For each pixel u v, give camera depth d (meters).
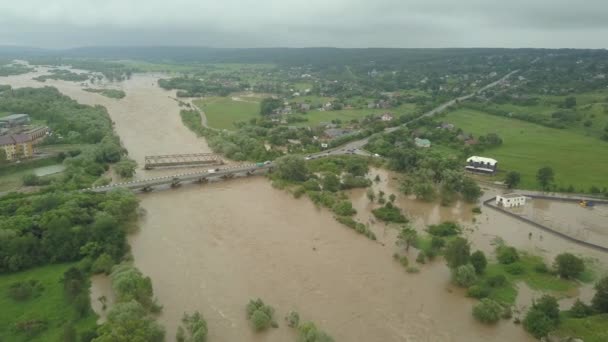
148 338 96.38
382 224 179.62
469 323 115.50
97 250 144.38
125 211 174.62
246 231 171.25
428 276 139.00
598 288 116.06
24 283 125.06
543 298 114.81
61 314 114.75
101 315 114.69
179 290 128.75
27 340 104.62
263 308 114.94
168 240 162.62
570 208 197.75
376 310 120.75
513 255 147.12
